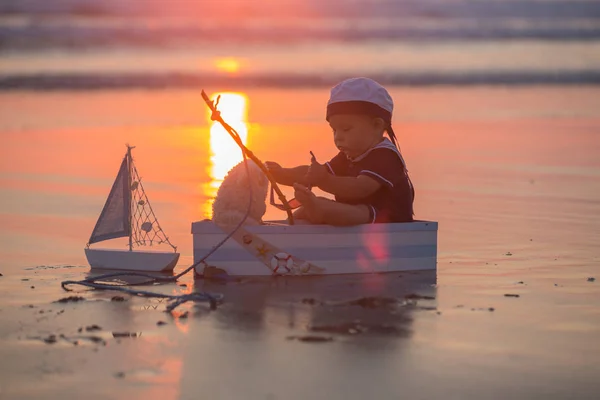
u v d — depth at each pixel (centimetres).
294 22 6756
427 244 888
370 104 888
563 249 990
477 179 1612
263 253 852
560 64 4575
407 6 7381
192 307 730
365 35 6194
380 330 661
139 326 671
